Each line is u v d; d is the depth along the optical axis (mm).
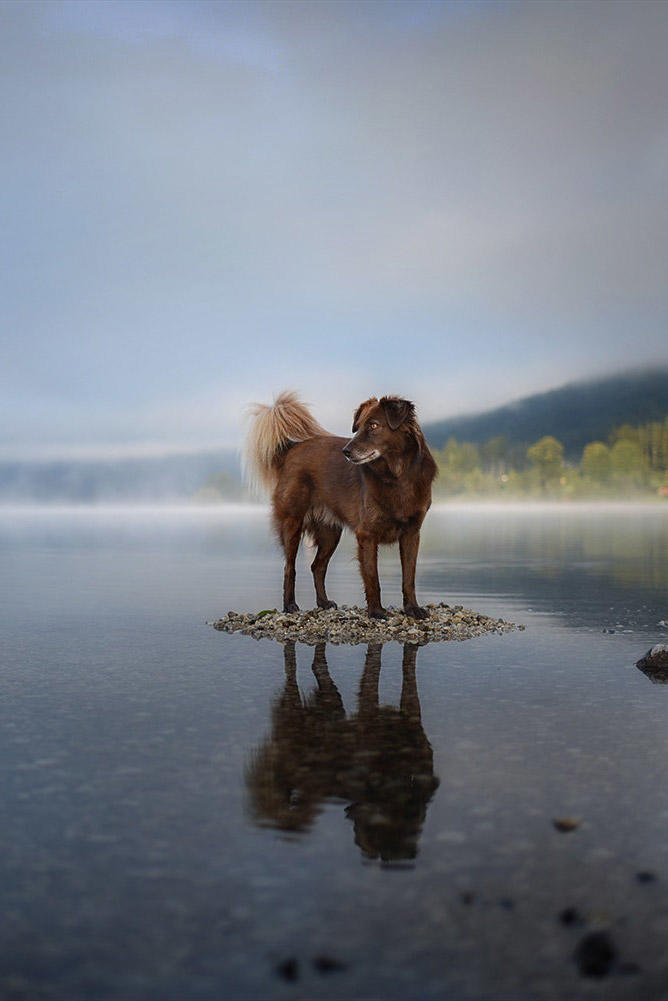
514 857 1035
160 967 784
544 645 2832
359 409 3484
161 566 6508
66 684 2199
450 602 4074
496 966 788
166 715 1839
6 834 1114
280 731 1694
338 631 3135
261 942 829
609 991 750
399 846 1070
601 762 1457
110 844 1078
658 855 1044
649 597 4223
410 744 1584
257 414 4000
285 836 1109
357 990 749
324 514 3748
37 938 836
